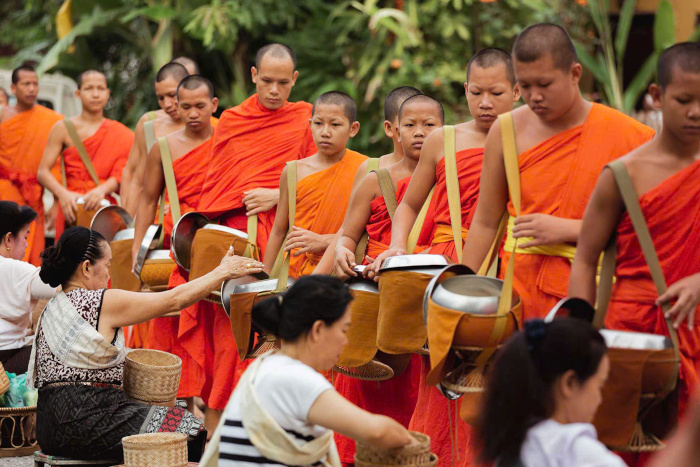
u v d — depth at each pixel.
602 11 30.23
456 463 11.61
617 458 6.71
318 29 32.69
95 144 22.80
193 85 16.97
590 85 32.78
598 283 9.32
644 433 8.55
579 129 9.59
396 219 12.18
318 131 14.45
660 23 27.80
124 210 18.47
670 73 8.23
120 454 11.91
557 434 6.83
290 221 14.55
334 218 14.40
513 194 9.75
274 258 14.93
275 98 16.06
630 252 8.81
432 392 11.88
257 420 8.29
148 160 17.22
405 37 30.16
